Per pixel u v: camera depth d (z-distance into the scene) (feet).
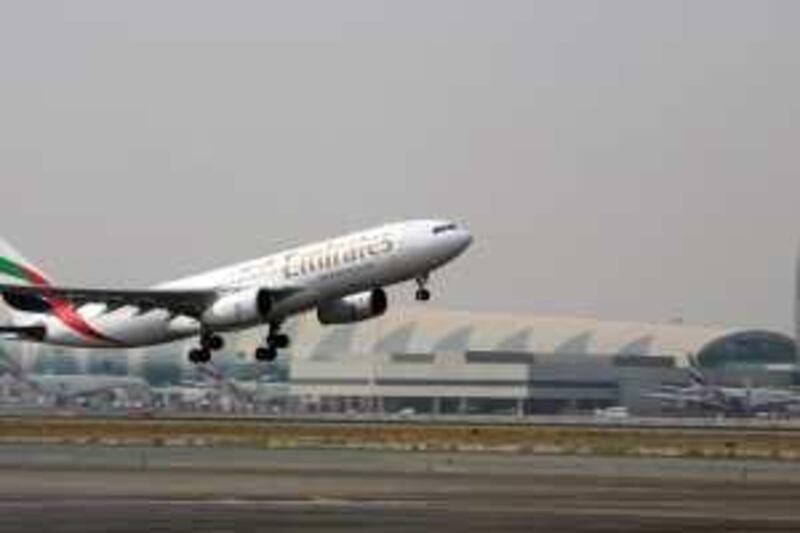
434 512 215.92
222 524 198.08
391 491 253.65
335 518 206.59
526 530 192.95
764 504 234.99
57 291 416.26
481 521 203.41
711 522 204.54
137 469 304.50
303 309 404.98
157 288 417.28
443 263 391.04
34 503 226.99
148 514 210.79
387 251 388.78
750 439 428.97
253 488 258.16
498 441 417.28
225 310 398.83
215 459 337.72
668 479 288.71
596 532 191.31
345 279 395.34
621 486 269.64
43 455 349.41
